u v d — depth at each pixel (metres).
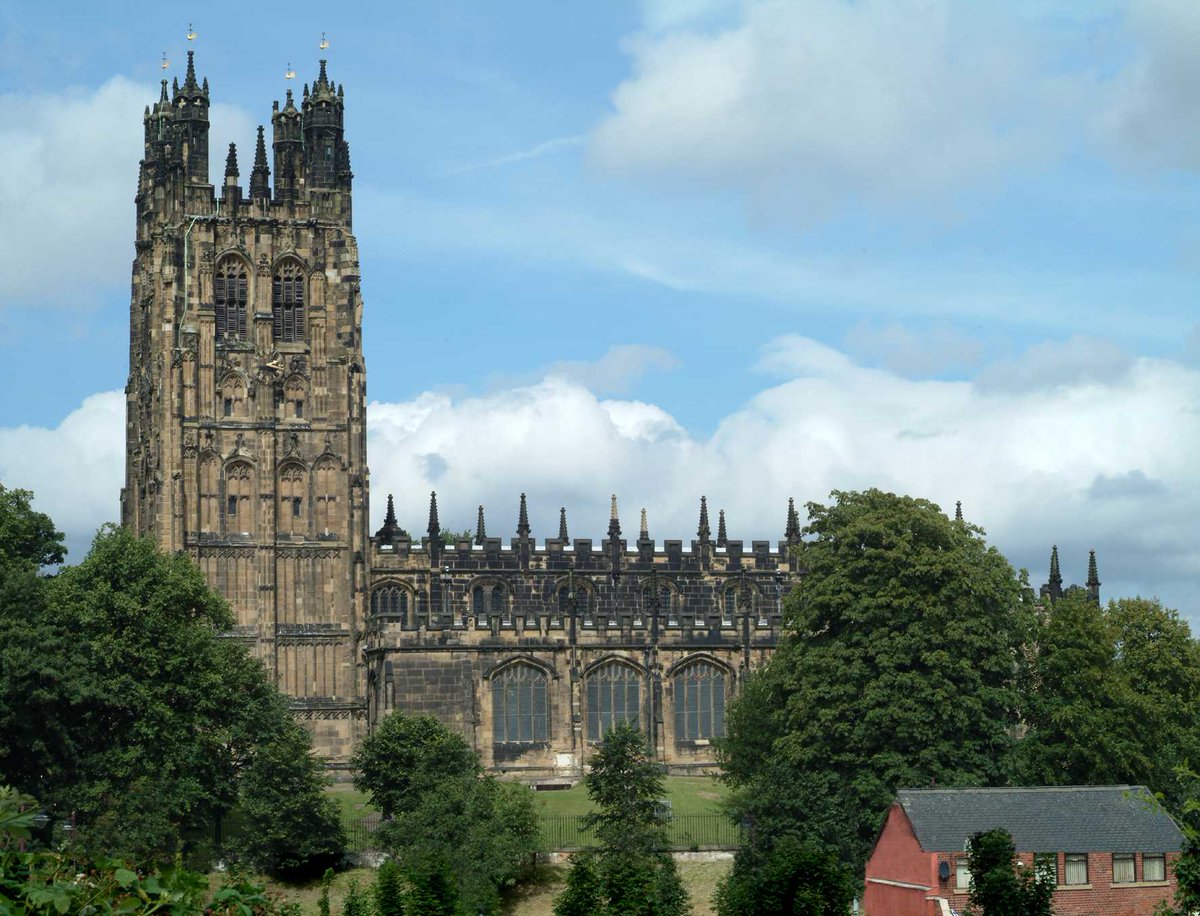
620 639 185.38
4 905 34.38
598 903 83.25
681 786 172.12
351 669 199.88
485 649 182.25
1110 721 134.75
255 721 146.12
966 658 131.12
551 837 141.75
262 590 198.62
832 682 132.25
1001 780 128.88
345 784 191.38
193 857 139.12
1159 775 137.25
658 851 129.38
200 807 140.75
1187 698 157.50
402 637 181.25
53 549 169.38
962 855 104.00
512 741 182.12
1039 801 107.62
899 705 127.75
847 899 80.88
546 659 183.50
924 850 103.81
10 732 128.88
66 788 132.25
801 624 138.12
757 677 154.62
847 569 135.75
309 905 128.12
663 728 185.38
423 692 181.00
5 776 129.62
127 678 140.50
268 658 197.62
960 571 133.75
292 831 135.00
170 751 138.62
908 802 106.75
